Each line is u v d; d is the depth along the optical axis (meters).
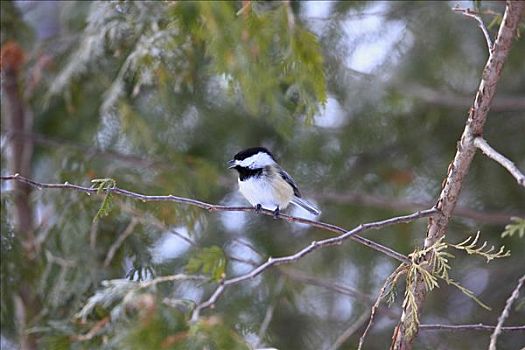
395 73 12.56
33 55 11.48
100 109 11.28
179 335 7.19
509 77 13.14
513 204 13.14
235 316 11.77
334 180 13.21
